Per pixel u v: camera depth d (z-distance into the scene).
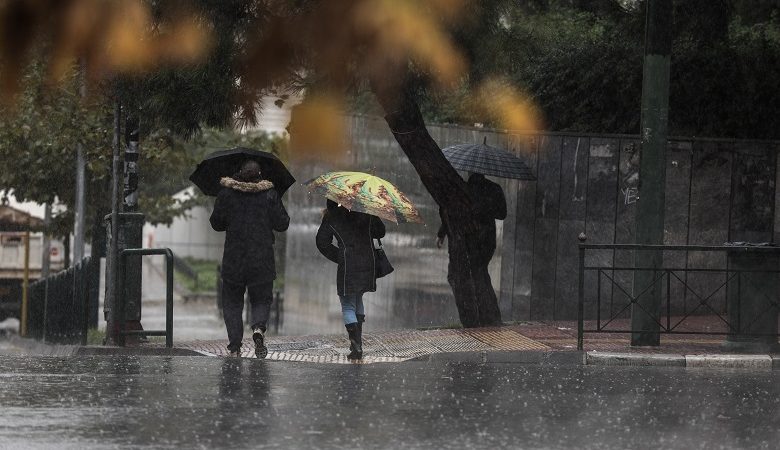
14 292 79.69
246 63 31.70
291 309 53.84
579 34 44.31
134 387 23.09
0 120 51.41
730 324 30.06
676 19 40.69
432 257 43.16
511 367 27.84
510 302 40.44
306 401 21.88
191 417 20.00
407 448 17.89
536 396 23.16
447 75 31.92
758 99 41.53
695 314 39.09
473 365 28.09
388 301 47.53
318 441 18.25
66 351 35.34
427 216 43.47
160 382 23.83
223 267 30.25
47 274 76.81
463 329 35.09
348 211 29.56
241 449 17.58
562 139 39.56
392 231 47.41
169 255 31.41
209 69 31.16
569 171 39.59
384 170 45.72
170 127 33.47
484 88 33.72
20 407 20.59
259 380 24.42
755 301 29.92
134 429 18.88
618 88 42.59
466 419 20.41
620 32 42.75
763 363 28.39
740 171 38.94
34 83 48.16
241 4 30.86
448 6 29.84
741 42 42.62
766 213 38.91
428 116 51.25
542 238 39.91
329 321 48.56
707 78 41.31
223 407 21.02
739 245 30.14
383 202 28.62
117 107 32.97
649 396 23.42
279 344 32.47
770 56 41.59
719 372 27.41
